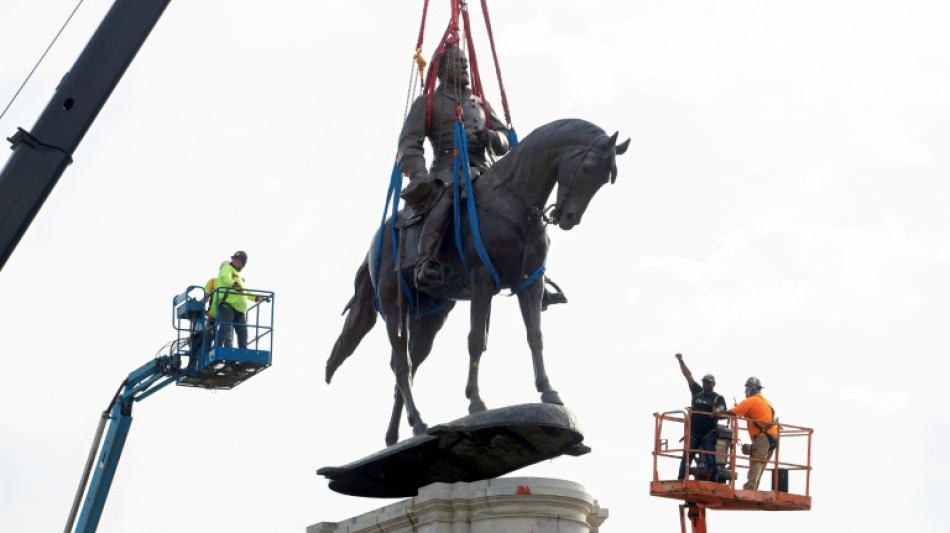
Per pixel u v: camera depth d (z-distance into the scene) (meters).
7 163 22.77
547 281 24.36
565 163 22.59
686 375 27.53
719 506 27.97
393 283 24.45
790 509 28.12
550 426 22.00
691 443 27.34
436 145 24.41
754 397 27.56
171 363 36.00
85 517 35.66
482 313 22.94
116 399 36.41
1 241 22.56
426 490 21.66
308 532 23.42
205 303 36.16
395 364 24.38
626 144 22.86
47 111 22.95
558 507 21.31
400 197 24.39
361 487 24.23
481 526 21.39
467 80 24.78
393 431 24.78
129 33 23.30
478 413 22.17
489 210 23.03
